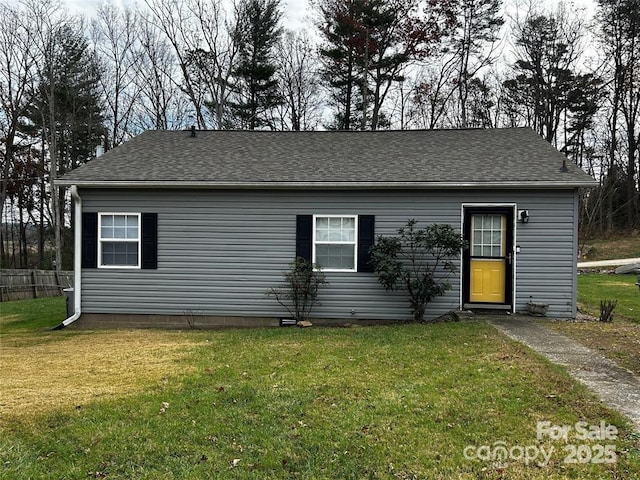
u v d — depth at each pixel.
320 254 10.09
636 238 30.22
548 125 27.80
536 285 9.52
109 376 5.95
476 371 5.60
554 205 9.48
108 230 10.27
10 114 24.66
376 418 4.35
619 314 10.45
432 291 9.34
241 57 24.89
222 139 12.66
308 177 9.91
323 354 6.75
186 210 10.18
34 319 12.41
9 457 3.77
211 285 10.20
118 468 3.62
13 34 23.70
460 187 9.55
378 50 23.72
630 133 30.09
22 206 29.61
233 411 4.61
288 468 3.58
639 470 3.34
